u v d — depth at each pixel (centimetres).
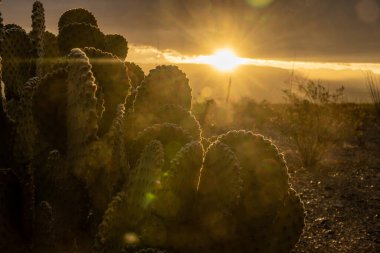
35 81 302
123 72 309
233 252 287
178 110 330
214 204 277
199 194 284
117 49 452
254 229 287
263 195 283
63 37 381
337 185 651
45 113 280
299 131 818
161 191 254
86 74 252
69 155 271
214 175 281
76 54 262
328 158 833
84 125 249
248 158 290
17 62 338
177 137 292
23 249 272
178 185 263
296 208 314
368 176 702
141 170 267
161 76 343
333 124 916
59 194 294
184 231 276
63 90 277
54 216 290
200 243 277
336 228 481
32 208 278
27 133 282
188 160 265
